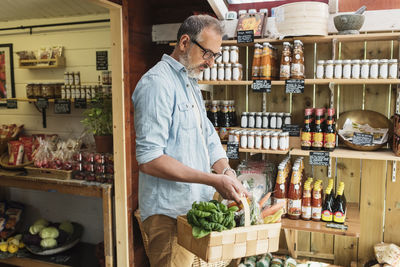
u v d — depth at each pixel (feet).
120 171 8.35
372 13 7.95
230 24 8.63
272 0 8.95
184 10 9.50
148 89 5.04
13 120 12.00
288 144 8.18
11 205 11.78
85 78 10.90
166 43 9.57
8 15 11.09
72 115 11.19
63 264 9.78
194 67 5.34
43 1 9.98
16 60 11.71
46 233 10.31
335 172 8.94
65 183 9.09
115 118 8.18
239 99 9.33
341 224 7.51
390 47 8.13
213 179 4.91
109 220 8.86
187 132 5.36
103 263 9.57
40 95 10.89
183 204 5.46
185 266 5.56
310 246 9.45
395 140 7.56
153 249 5.59
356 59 8.18
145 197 5.59
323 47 8.52
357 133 7.91
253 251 4.91
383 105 8.38
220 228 4.56
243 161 8.95
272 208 5.69
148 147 4.95
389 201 8.71
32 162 9.77
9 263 10.13
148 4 9.31
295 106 8.95
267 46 7.91
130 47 8.39
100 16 10.54
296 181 7.89
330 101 8.61
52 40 11.17
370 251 9.00
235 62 8.27
